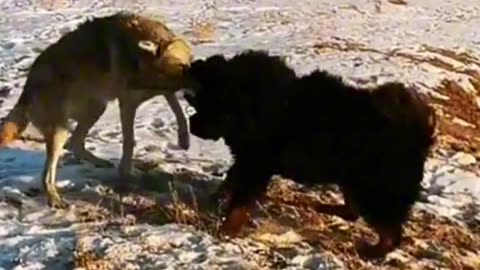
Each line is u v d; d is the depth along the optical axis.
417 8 35.00
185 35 24.02
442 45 25.77
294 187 11.01
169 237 8.96
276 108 9.44
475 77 21.16
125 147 10.82
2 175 11.41
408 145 9.10
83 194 10.59
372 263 9.00
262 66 9.62
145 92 10.55
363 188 9.25
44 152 12.61
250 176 9.52
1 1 29.89
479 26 31.67
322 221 9.98
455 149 14.86
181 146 11.07
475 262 9.31
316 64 19.86
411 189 9.19
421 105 9.20
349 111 9.26
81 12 28.28
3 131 10.41
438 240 9.81
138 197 10.48
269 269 8.41
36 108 10.34
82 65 10.33
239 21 27.81
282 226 9.79
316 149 9.34
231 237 9.33
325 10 31.88
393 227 9.18
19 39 23.00
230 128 9.60
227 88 9.59
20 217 9.93
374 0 34.69
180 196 10.56
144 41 10.12
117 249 8.59
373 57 21.55
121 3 30.38
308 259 8.67
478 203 11.50
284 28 26.69
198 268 8.23
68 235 9.19
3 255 8.77
